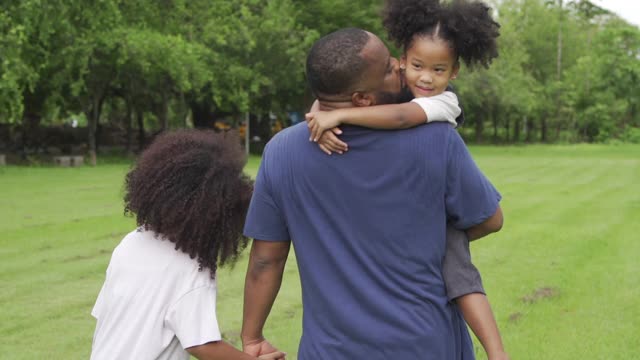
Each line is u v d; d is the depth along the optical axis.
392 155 2.21
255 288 2.46
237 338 5.49
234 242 2.49
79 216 11.40
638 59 57.22
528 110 52.59
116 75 25.12
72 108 30.81
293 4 31.28
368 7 32.38
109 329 2.36
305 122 2.37
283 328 5.77
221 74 27.95
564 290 6.94
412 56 2.39
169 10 26.92
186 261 2.39
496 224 2.37
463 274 2.33
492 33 2.40
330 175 2.24
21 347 5.33
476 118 55.38
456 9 2.36
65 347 5.34
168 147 2.47
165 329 2.35
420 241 2.25
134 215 2.52
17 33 19.88
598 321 5.89
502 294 6.76
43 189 15.38
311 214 2.28
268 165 2.34
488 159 30.59
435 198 2.25
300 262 2.33
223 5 28.48
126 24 24.86
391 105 2.22
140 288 2.35
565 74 60.50
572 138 61.09
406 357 2.23
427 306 2.26
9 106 21.48
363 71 2.21
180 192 2.38
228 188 2.44
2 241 9.23
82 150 30.20
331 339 2.27
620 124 58.62
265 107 35.59
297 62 29.58
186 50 24.28
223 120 40.00
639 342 5.37
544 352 5.16
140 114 33.59
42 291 6.85
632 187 17.59
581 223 11.38
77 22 23.16
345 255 2.26
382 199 2.22
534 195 15.67
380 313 2.23
